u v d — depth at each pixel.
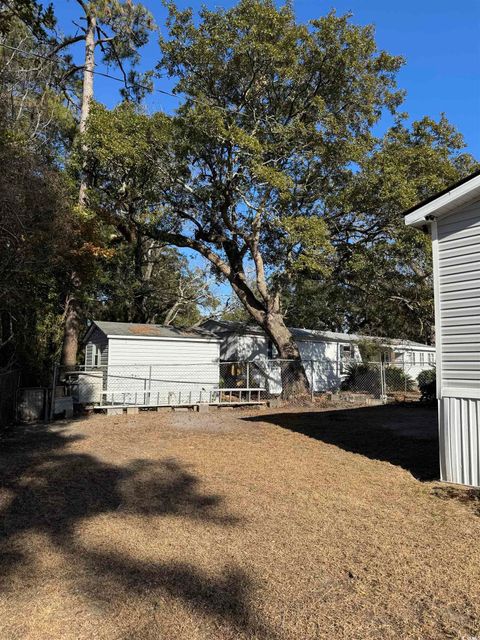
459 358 5.88
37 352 16.47
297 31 14.22
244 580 3.29
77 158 15.71
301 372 17.20
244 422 11.23
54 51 17.72
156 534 4.14
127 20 19.03
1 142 8.48
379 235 16.17
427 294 17.27
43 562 3.57
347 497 5.21
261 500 5.09
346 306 21.25
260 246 18.25
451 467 5.82
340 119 15.73
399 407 14.95
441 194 5.99
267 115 15.68
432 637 2.64
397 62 15.91
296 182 15.99
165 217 17.67
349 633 2.68
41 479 5.93
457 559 3.64
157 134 14.49
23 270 8.53
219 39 14.02
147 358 16.59
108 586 3.19
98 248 12.96
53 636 2.62
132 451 7.62
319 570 3.45
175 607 2.94
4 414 10.34
